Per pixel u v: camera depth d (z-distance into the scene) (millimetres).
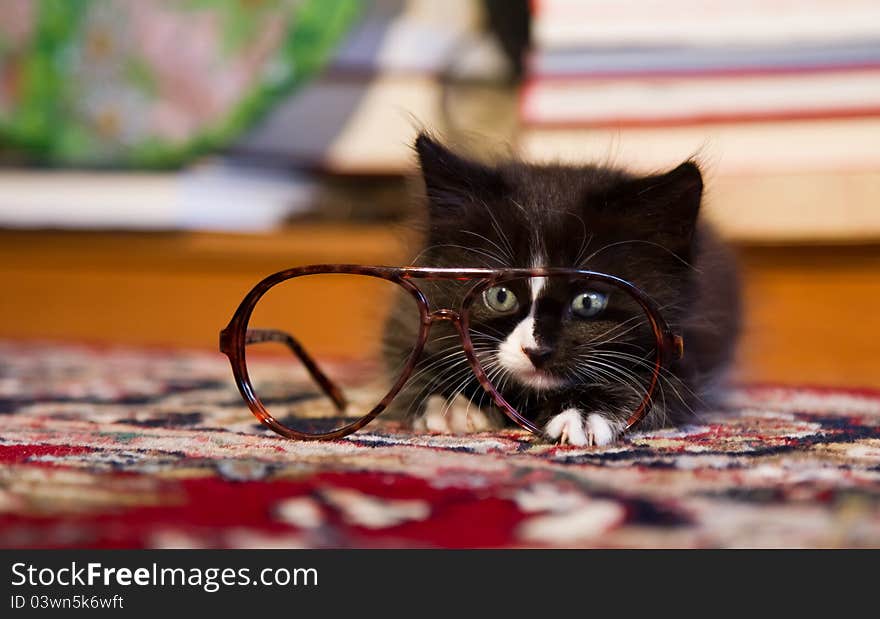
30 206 850
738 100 712
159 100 817
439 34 875
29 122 816
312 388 523
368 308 531
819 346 685
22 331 773
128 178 847
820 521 312
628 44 716
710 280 488
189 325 776
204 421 435
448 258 454
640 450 380
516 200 454
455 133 693
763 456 368
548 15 719
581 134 712
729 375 518
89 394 506
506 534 309
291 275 416
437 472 346
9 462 355
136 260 875
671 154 704
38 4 796
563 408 425
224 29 799
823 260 762
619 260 441
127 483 335
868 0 701
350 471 347
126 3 803
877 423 437
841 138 705
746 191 711
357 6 802
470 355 421
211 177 859
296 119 872
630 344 432
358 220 872
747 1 709
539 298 435
